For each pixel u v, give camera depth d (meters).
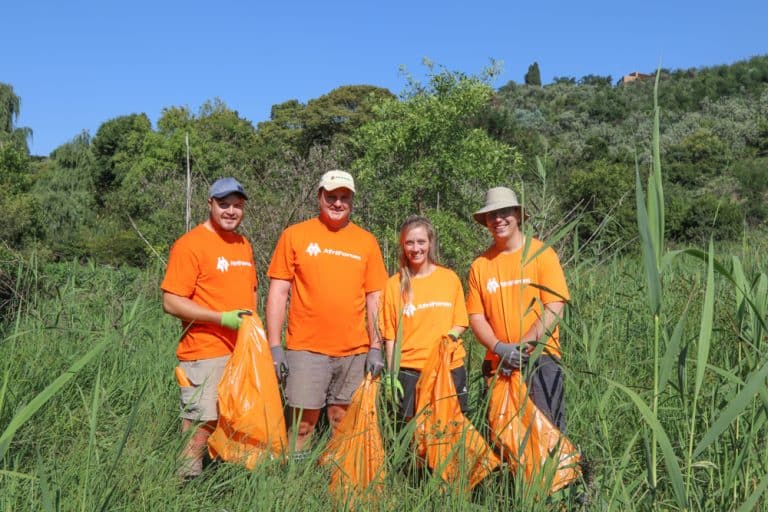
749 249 5.06
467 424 3.31
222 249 3.94
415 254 3.90
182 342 3.92
